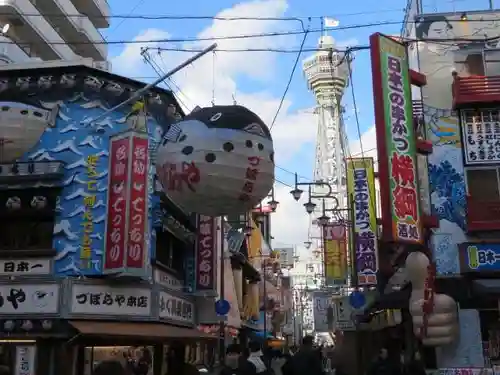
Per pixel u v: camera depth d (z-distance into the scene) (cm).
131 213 1609
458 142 1777
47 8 3297
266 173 860
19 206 1661
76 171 1708
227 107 871
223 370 812
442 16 1883
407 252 1786
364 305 2241
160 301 1739
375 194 2378
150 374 1830
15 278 1623
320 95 9238
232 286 2667
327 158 8931
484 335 1644
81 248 1647
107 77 1800
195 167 827
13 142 1700
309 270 7450
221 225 2306
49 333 1580
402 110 1495
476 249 1633
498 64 1828
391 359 1038
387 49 1511
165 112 1916
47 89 1767
